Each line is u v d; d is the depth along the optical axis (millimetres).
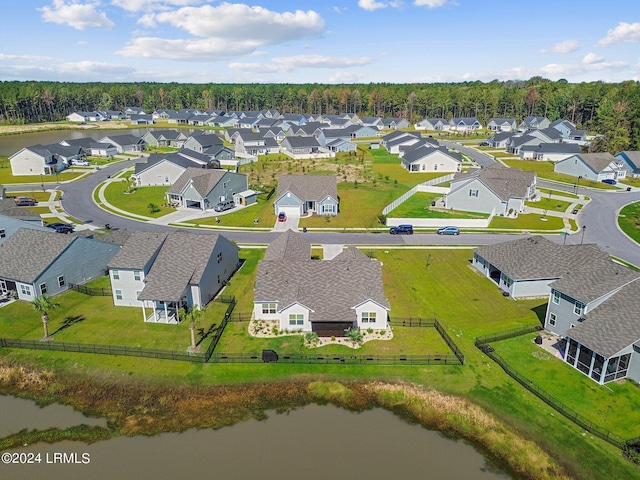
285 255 46438
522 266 47312
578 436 28547
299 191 75812
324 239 64438
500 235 66250
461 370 35219
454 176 93500
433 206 80438
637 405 30828
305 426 30109
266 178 103875
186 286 42188
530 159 125312
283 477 25828
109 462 27125
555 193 89375
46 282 46000
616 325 33781
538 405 31297
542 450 27828
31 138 179875
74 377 34969
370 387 33719
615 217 73875
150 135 152250
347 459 27234
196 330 40594
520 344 38344
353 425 30250
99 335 39844
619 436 28234
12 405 32469
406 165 114438
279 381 34312
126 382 34312
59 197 88062
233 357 36656
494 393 32656
